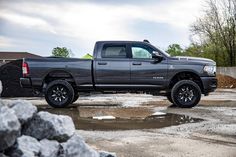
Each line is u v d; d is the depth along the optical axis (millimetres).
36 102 13203
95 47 11281
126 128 7715
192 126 7922
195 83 11172
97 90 11336
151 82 11234
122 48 11281
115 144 6117
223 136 6840
